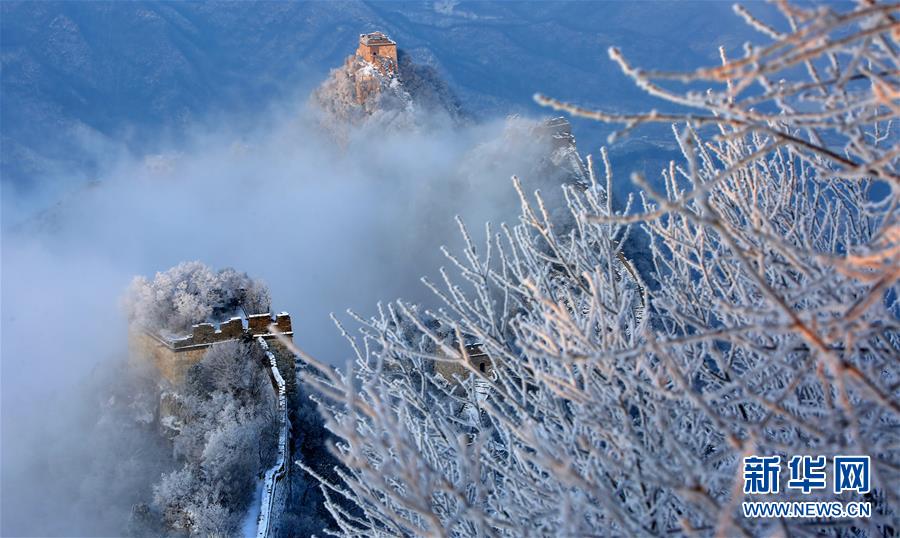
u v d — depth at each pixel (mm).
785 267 5027
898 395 4480
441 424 6152
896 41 3426
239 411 35312
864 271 4188
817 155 4512
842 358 4043
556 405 5312
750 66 3631
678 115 3473
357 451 4074
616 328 5176
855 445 3662
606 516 4574
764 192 6004
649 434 4652
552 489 5227
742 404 5723
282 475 32656
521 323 5426
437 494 5953
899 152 3355
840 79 3412
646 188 3502
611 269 5910
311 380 4512
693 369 5195
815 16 3031
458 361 5945
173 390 39312
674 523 5379
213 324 39938
